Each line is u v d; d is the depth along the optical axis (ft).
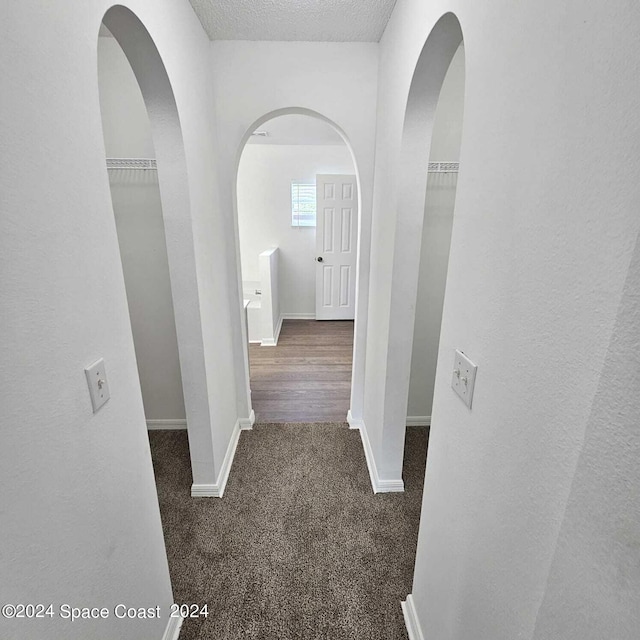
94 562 2.55
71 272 2.28
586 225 1.40
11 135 1.81
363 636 4.03
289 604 4.35
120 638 2.92
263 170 15.75
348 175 15.20
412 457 7.18
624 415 1.12
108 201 2.73
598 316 1.34
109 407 2.73
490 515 2.28
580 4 1.40
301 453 7.23
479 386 2.40
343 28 5.54
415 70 3.97
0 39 1.74
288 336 15.05
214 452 5.97
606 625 1.20
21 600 1.90
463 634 2.73
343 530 5.41
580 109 1.42
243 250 16.60
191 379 5.47
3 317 1.76
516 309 1.94
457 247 2.74
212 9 5.00
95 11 2.58
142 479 3.30
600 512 1.22
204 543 5.18
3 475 1.77
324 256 16.14
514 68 1.92
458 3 2.70
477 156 2.39
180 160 4.59
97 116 2.59
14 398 1.83
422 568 3.78
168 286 7.34
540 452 1.75
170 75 4.12
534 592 1.82
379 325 6.04
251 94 6.11
